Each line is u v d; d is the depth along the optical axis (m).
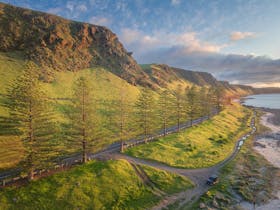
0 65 110.19
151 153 60.78
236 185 49.25
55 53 142.62
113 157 56.28
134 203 40.03
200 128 92.88
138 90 154.38
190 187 47.44
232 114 144.75
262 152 75.56
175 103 92.25
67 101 95.38
